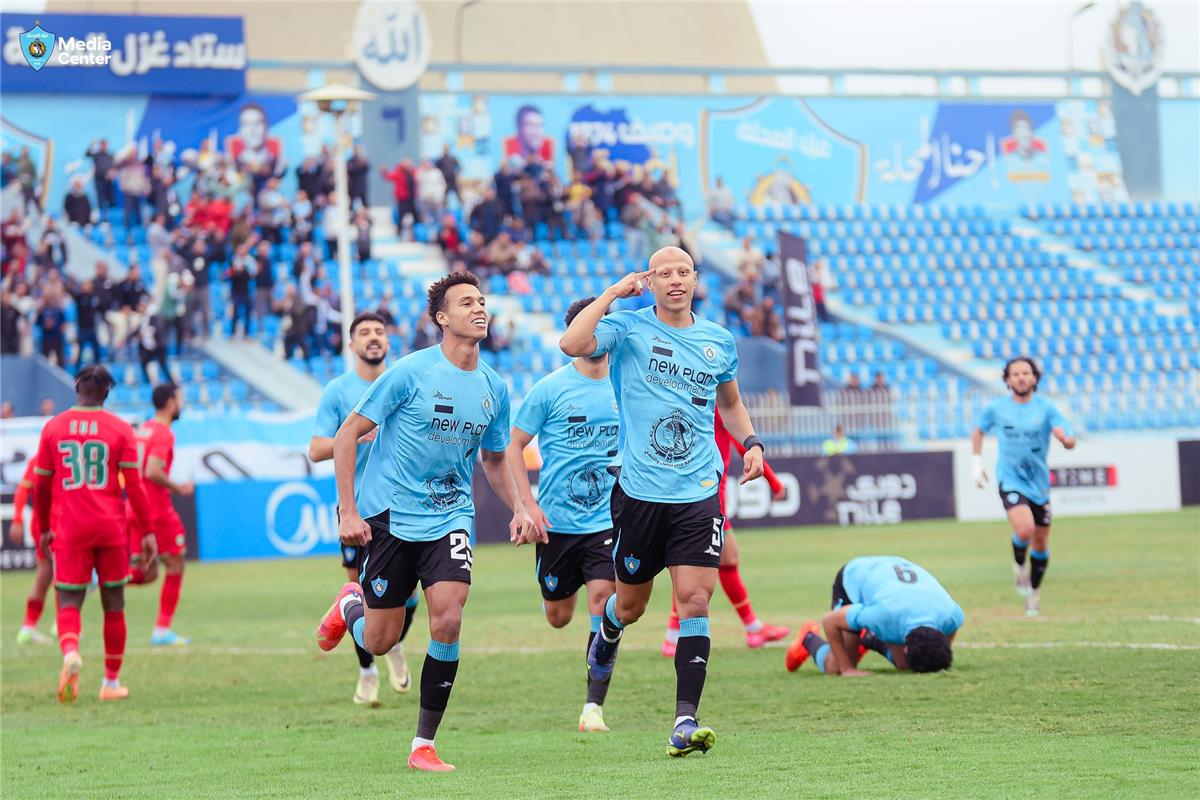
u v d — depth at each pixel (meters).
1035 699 17.77
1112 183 88.62
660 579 40.69
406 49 77.00
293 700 21.38
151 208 70.44
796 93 84.50
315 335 66.62
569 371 19.47
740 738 15.94
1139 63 89.12
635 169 80.69
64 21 70.88
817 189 84.69
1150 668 20.11
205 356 67.00
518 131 79.88
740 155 83.50
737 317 73.56
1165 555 40.72
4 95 70.69
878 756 14.26
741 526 56.38
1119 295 83.06
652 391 15.37
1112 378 77.94
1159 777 12.54
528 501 17.39
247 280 66.31
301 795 13.41
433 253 74.31
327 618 16.73
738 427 16.30
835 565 41.34
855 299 80.19
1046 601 30.61
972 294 81.56
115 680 22.20
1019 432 28.80
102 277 64.50
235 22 72.81
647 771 13.95
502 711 19.34
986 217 85.62
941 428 67.06
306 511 51.88
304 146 75.50
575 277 76.50
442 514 15.34
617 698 20.03
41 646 30.20
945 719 16.61
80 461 21.89
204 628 32.53
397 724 18.67
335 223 71.38
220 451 51.31
